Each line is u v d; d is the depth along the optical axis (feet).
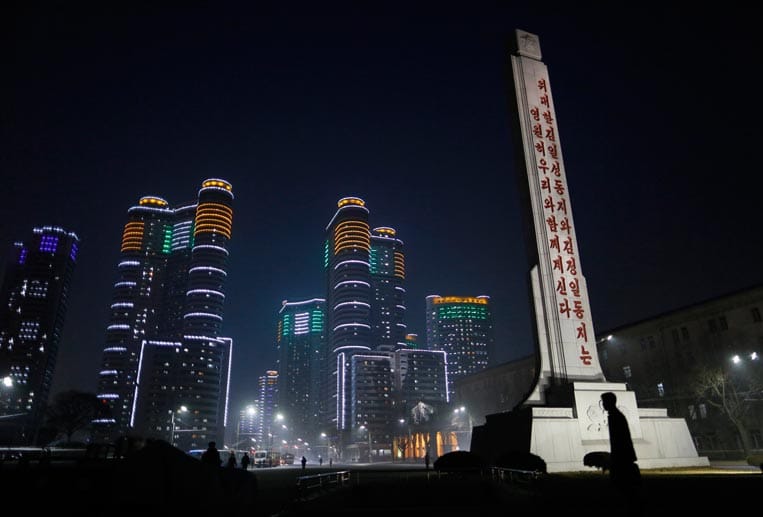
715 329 225.56
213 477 41.57
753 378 205.77
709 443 216.54
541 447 127.13
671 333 244.42
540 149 160.35
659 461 133.80
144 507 33.71
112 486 34.09
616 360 270.46
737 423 184.75
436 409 449.48
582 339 146.00
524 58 169.78
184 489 36.40
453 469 106.01
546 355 143.95
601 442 131.44
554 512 47.26
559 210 155.63
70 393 410.93
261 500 70.28
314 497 78.43
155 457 35.47
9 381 260.42
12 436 445.37
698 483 72.90
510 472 89.86
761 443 197.36
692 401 227.61
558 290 148.05
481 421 378.94
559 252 151.64
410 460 428.15
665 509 44.73
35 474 45.96
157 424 643.04
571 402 135.33
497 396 366.22
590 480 87.51
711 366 221.46
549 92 168.66
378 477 130.11
